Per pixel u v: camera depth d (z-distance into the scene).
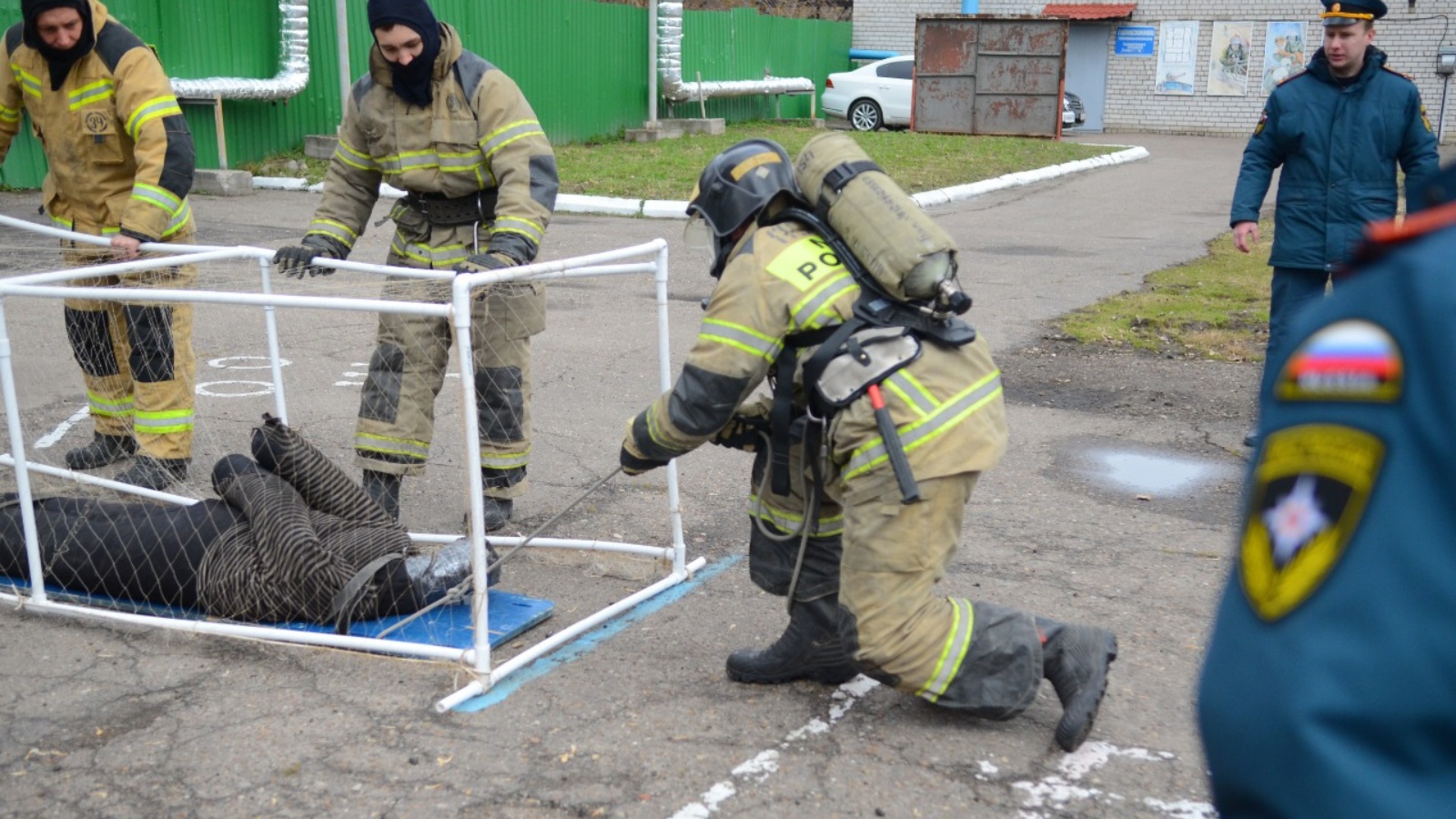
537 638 3.89
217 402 6.62
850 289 3.03
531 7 19.17
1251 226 5.85
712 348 3.06
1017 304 9.52
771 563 3.43
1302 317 1.07
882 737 3.23
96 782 3.02
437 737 3.23
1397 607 0.91
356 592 3.70
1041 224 14.45
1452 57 28.11
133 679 3.58
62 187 5.36
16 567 4.12
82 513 4.13
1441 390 0.92
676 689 3.51
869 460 2.98
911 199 3.04
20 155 13.34
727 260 3.27
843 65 31.20
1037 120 25.27
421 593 3.89
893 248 2.92
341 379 7.16
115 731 3.28
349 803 2.93
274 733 3.26
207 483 5.38
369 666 3.62
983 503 5.20
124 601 4.09
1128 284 10.48
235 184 14.50
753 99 26.94
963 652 3.08
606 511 5.12
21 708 3.40
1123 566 4.52
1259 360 7.77
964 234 13.55
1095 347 8.11
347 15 16.98
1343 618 0.93
